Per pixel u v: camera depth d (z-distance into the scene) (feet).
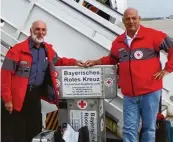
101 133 13.20
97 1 21.90
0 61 14.16
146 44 11.81
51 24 14.61
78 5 15.10
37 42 12.14
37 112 12.54
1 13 15.10
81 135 12.35
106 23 14.87
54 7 14.61
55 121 14.29
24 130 12.49
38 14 14.70
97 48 14.20
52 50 12.78
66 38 14.51
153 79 11.88
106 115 14.49
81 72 12.64
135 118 12.29
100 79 12.58
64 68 12.69
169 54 11.90
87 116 13.00
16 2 14.88
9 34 15.08
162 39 11.75
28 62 12.03
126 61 11.98
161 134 12.76
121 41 12.12
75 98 12.84
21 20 14.88
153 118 12.18
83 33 14.25
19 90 12.00
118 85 12.75
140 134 12.66
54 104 13.74
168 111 15.51
